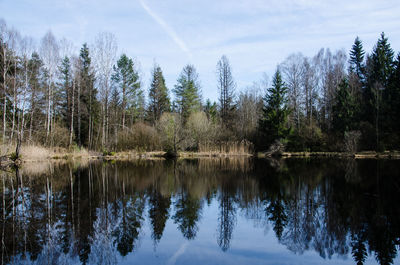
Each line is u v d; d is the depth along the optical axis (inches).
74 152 968.3
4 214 285.9
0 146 724.0
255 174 586.6
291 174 578.2
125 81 1322.6
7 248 202.2
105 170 641.6
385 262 181.5
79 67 1054.4
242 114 1488.7
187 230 245.3
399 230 239.9
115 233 235.5
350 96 1231.5
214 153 1163.9
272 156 1162.0
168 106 1784.0
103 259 184.7
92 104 1208.2
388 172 576.7
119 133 1101.7
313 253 197.0
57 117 1202.6
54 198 358.3
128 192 401.4
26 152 810.2
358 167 680.4
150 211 304.8
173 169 673.6
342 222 263.4
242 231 243.9
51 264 177.2
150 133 1130.7
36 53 932.0
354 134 1080.8
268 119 1255.5
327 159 969.5
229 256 191.0
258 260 185.0
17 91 762.8
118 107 1315.2
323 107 1471.5
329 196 371.2
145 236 229.9
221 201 353.7
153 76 1692.9
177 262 180.5
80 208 311.0
